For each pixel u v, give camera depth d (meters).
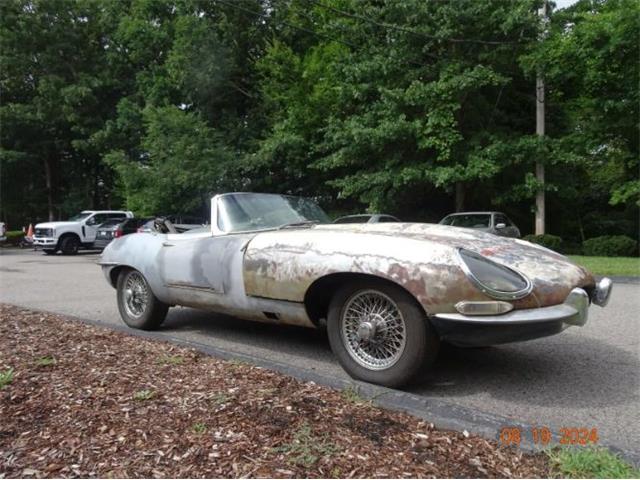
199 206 20.11
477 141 16.89
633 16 13.95
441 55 17.66
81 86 26.75
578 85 17.47
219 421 2.81
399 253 3.64
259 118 22.03
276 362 4.20
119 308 6.02
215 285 4.76
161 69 22.78
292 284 4.09
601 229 22.59
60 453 2.48
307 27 21.17
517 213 21.75
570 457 2.56
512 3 16.45
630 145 17.11
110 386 3.34
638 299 8.14
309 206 5.71
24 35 27.62
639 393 3.81
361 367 3.86
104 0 27.23
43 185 35.00
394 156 17.33
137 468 2.35
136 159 25.98
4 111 27.62
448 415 3.07
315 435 2.68
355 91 17.56
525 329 3.38
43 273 12.90
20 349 4.20
